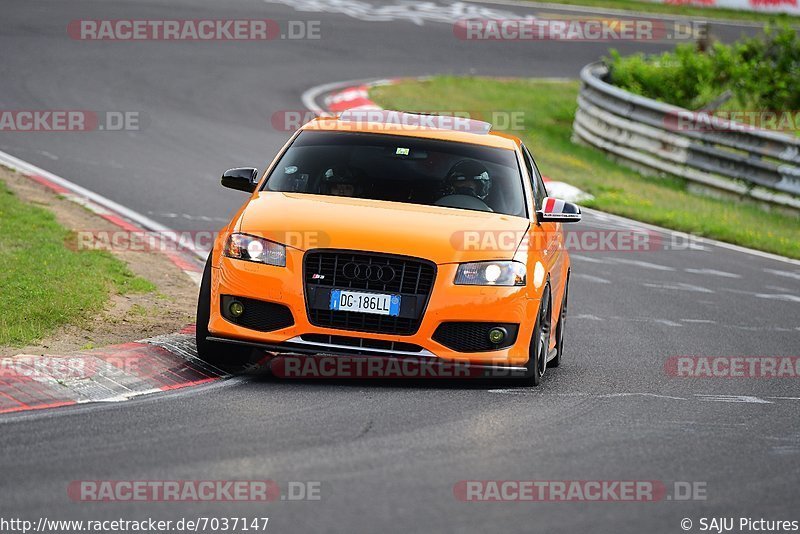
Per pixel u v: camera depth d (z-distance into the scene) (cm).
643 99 7519
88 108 7006
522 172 3062
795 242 5638
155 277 3759
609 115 7962
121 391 2438
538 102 9544
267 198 2867
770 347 3534
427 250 2644
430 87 9238
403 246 2639
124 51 8881
